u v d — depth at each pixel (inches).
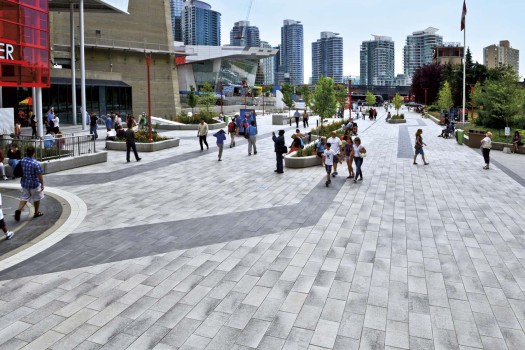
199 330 237.9
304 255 350.0
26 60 901.8
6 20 835.4
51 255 346.6
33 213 463.8
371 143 1224.2
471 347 223.3
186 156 910.4
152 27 2491.4
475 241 387.5
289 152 841.5
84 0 1529.3
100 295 278.4
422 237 397.4
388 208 501.0
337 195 565.6
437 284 297.9
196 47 4714.6
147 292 283.0
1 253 348.8
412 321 248.5
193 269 320.5
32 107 1417.3
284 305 266.4
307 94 2829.7
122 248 363.6
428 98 3907.5
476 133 1135.0
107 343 225.1
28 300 271.1
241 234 402.9
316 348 221.6
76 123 1520.7
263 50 4926.2
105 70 2287.2
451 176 711.7
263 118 2368.4
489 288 292.4
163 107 2573.8
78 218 449.4
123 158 880.3
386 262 336.5
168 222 440.5
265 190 593.6
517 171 766.5
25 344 223.8
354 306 265.6
